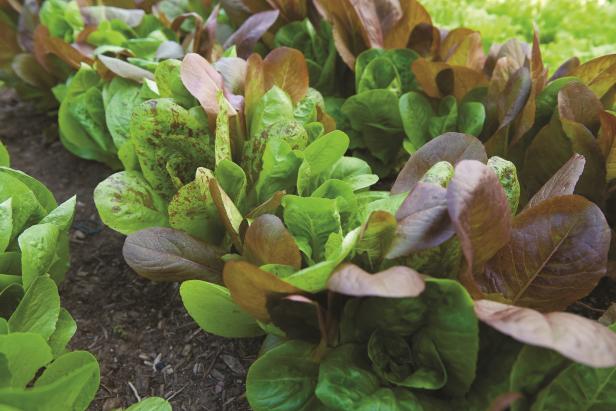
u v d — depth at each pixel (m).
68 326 0.72
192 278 0.73
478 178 0.57
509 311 0.55
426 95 0.98
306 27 1.06
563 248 0.64
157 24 1.17
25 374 0.64
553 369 0.59
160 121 0.76
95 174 1.18
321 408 0.65
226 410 0.75
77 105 1.04
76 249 1.00
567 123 0.78
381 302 0.63
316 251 0.71
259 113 0.79
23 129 1.36
